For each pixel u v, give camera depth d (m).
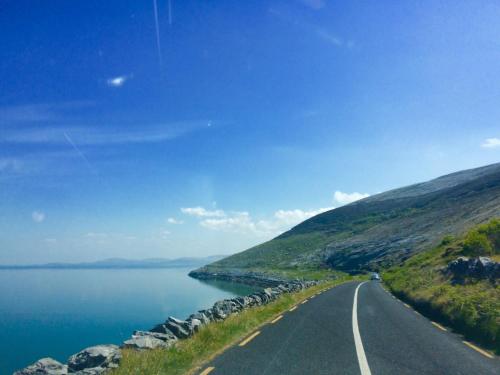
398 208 157.62
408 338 12.57
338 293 30.62
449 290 20.08
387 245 97.56
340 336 12.68
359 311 19.30
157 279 120.19
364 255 99.38
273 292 25.19
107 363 8.64
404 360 9.70
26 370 7.95
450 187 150.75
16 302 55.88
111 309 46.44
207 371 8.62
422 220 108.81
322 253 124.50
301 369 8.76
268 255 151.38
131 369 8.42
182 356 9.66
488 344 12.00
